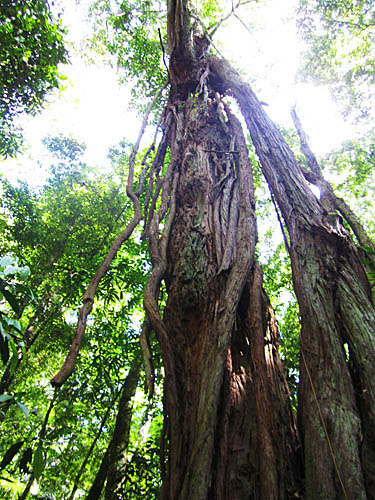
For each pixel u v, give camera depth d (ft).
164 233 10.02
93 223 23.68
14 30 15.87
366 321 6.20
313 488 4.80
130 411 17.66
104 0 24.32
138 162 26.89
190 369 7.45
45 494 23.00
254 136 10.77
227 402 6.71
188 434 6.41
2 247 23.44
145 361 7.54
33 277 20.24
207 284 8.33
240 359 7.60
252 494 5.62
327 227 7.83
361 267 7.46
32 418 22.52
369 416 5.16
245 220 9.07
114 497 14.43
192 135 12.51
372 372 5.54
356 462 4.80
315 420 5.42
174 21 14.67
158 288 8.73
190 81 15.07
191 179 10.86
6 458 5.56
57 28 16.67
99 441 24.14
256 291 7.73
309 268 7.27
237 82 12.78
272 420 6.09
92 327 20.86
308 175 10.64
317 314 6.53
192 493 5.16
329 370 5.84
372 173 24.98
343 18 21.53
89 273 18.62
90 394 18.13
